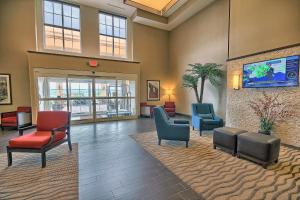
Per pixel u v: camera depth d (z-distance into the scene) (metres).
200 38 6.61
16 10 5.37
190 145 3.63
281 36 3.57
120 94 7.16
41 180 2.18
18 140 2.60
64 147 3.50
